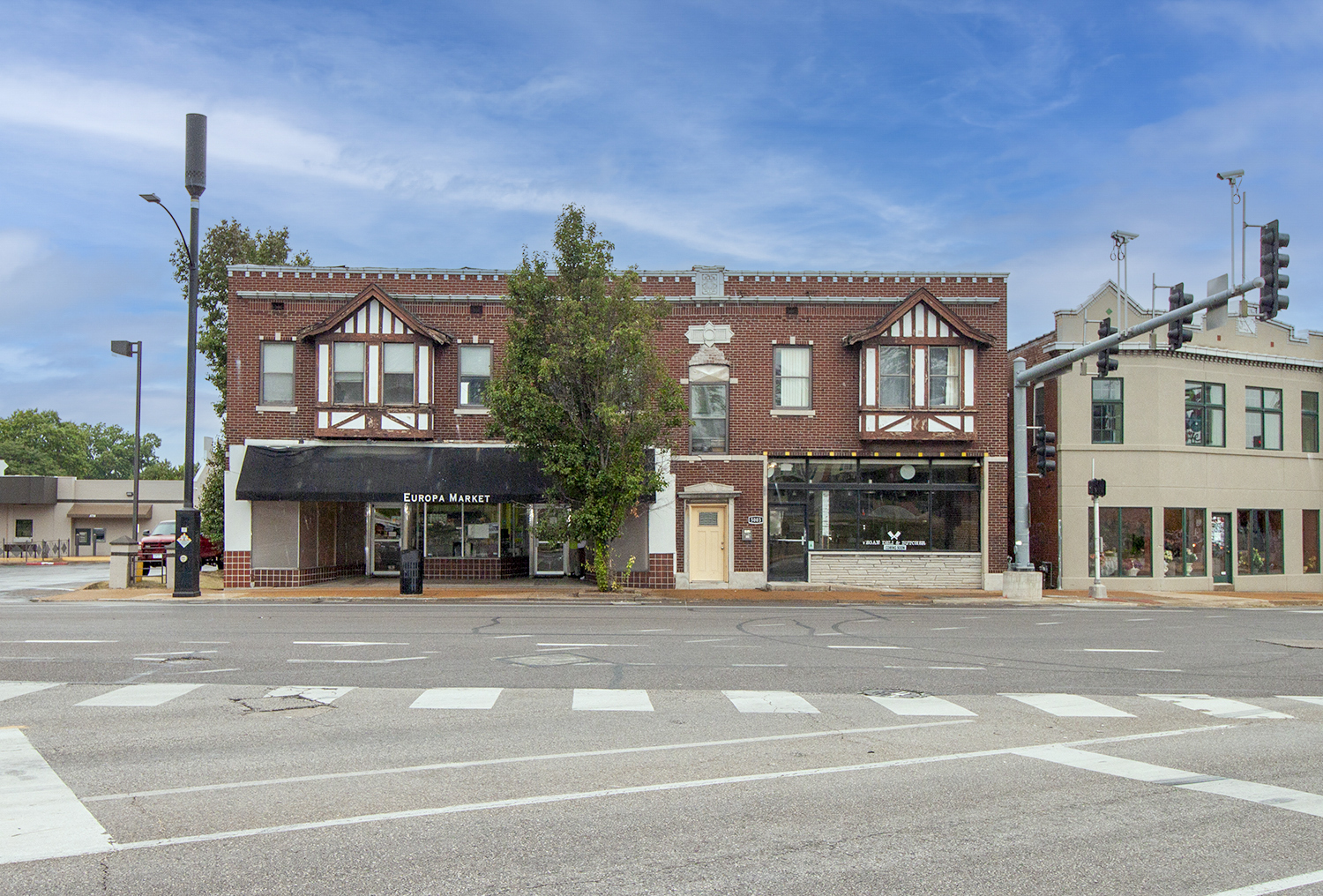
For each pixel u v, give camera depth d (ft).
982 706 34.83
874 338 90.33
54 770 25.22
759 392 91.20
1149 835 20.72
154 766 25.59
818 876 18.07
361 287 89.35
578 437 80.48
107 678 38.47
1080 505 96.68
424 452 88.12
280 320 88.94
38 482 177.78
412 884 17.48
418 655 44.93
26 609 67.87
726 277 91.61
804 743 28.84
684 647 48.75
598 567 83.97
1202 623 65.77
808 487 91.45
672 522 90.22
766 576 90.43
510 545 95.96
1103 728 31.55
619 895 17.04
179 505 186.39
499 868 18.29
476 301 90.12
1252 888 17.74
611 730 30.09
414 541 95.09
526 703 34.12
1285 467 103.86
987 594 87.66
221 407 113.09
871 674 41.52
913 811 22.18
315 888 17.26
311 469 85.61
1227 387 101.50
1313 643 54.34
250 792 23.29
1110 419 97.55
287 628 55.62
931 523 91.76
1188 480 98.37
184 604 73.05
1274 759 27.68
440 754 27.02
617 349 79.66
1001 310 91.91
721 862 18.75
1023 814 22.09
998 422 91.15
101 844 19.53
